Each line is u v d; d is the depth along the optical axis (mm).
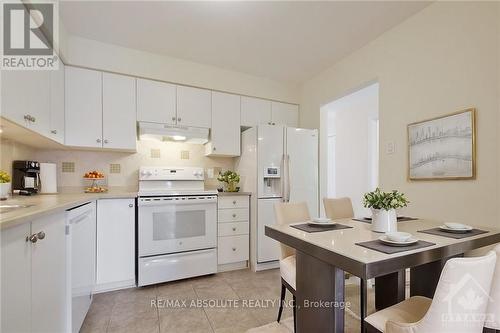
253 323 1834
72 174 2717
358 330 1750
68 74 2406
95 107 2518
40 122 1828
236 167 3457
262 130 2953
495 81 1631
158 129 2771
